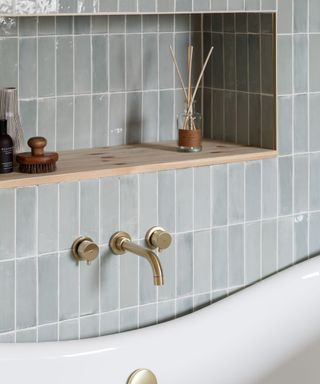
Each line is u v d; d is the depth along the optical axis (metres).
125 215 3.13
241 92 3.53
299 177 3.50
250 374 3.27
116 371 3.00
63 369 2.92
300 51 3.43
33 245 2.98
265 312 3.30
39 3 2.91
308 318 3.38
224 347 3.21
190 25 3.64
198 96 3.71
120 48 3.49
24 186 2.93
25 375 2.88
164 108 3.63
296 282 3.37
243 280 3.42
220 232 3.34
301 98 3.46
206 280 3.34
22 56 3.30
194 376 3.14
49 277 3.03
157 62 3.59
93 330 3.14
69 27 3.38
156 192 3.19
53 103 3.39
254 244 3.43
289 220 3.50
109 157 3.30
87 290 3.11
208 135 3.71
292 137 3.46
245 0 3.28
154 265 2.96
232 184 3.34
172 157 3.29
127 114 3.55
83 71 3.43
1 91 3.13
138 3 3.08
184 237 3.27
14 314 2.98
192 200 3.27
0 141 2.97
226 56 3.58
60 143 3.42
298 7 3.40
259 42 3.43
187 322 3.15
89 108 3.46
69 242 3.04
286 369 3.35
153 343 3.06
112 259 3.14
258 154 3.38
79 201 3.04
